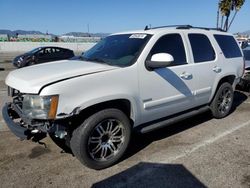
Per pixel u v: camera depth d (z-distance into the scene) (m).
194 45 5.12
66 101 3.47
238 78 6.31
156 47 4.41
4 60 22.73
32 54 17.33
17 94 3.93
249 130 5.39
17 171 3.84
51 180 3.63
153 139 4.94
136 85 4.08
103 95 3.70
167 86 4.51
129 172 3.85
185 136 5.09
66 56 18.72
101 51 4.76
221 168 3.92
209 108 5.81
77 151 3.69
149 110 4.34
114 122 3.96
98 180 3.65
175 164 4.05
